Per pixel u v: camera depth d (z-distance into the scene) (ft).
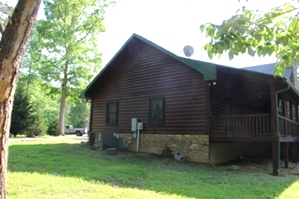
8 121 9.93
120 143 43.70
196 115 35.14
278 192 19.38
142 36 41.16
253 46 8.42
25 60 99.14
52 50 77.51
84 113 167.12
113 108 46.52
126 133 43.52
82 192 16.39
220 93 37.42
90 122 49.90
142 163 30.58
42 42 76.43
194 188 19.19
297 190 20.49
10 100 9.88
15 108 74.59
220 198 16.80
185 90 36.83
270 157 46.24
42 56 78.23
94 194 15.97
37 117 79.36
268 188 20.56
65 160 28.84
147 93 41.52
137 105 42.68
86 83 80.33
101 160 30.73
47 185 17.57
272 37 8.41
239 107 43.32
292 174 29.43
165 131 38.19
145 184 19.75
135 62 44.27
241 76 34.04
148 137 40.19
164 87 39.37
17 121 73.77
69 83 80.12
